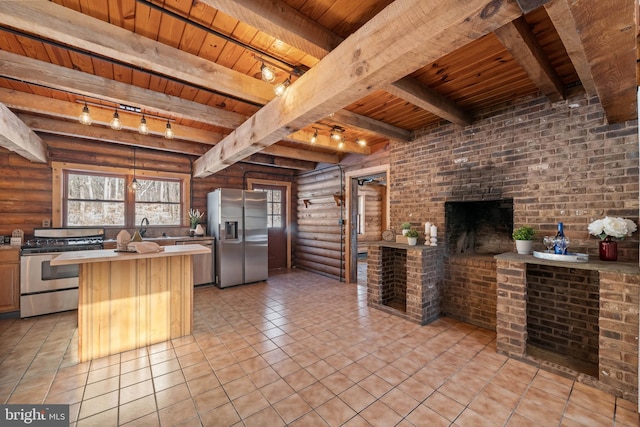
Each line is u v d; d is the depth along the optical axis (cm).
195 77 209
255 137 281
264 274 525
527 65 197
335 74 177
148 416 174
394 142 412
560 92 241
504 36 168
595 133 237
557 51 201
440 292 346
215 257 496
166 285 281
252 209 512
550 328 262
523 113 279
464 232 369
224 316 345
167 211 500
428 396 194
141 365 234
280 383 208
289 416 174
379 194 869
